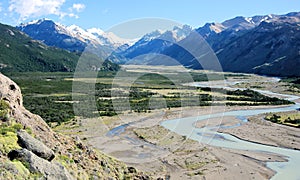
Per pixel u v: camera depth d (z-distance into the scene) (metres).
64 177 15.54
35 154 16.11
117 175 23.38
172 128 47.94
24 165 14.79
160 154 39.81
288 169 43.66
